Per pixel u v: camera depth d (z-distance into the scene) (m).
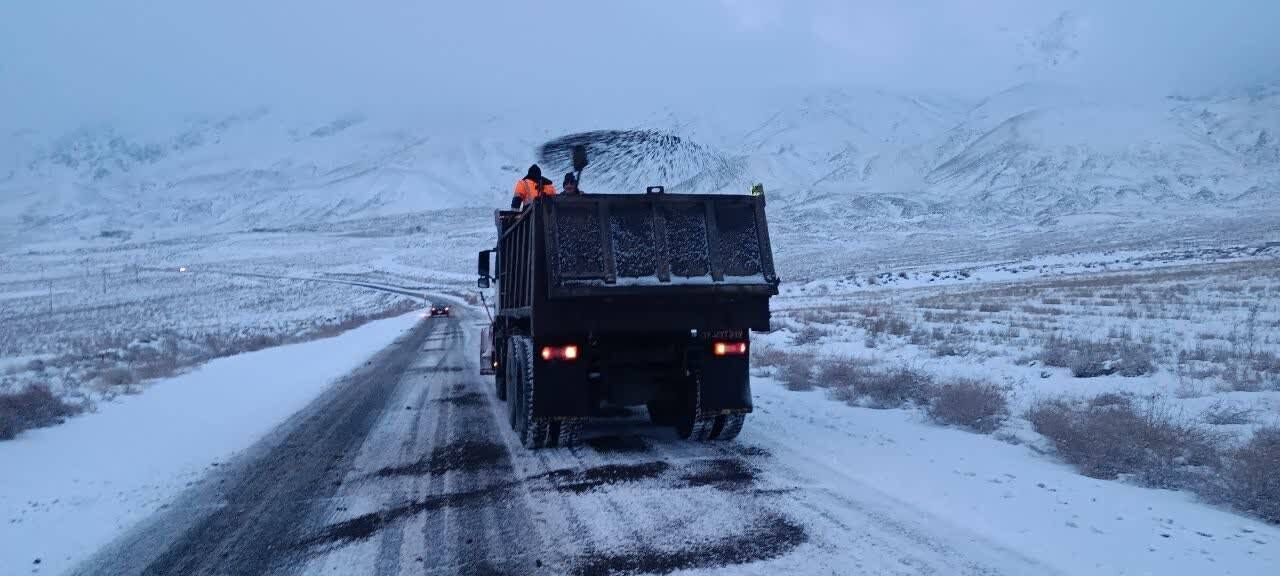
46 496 6.77
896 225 111.06
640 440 8.38
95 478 7.41
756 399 10.77
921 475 6.40
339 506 6.18
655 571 4.49
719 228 7.73
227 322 48.25
